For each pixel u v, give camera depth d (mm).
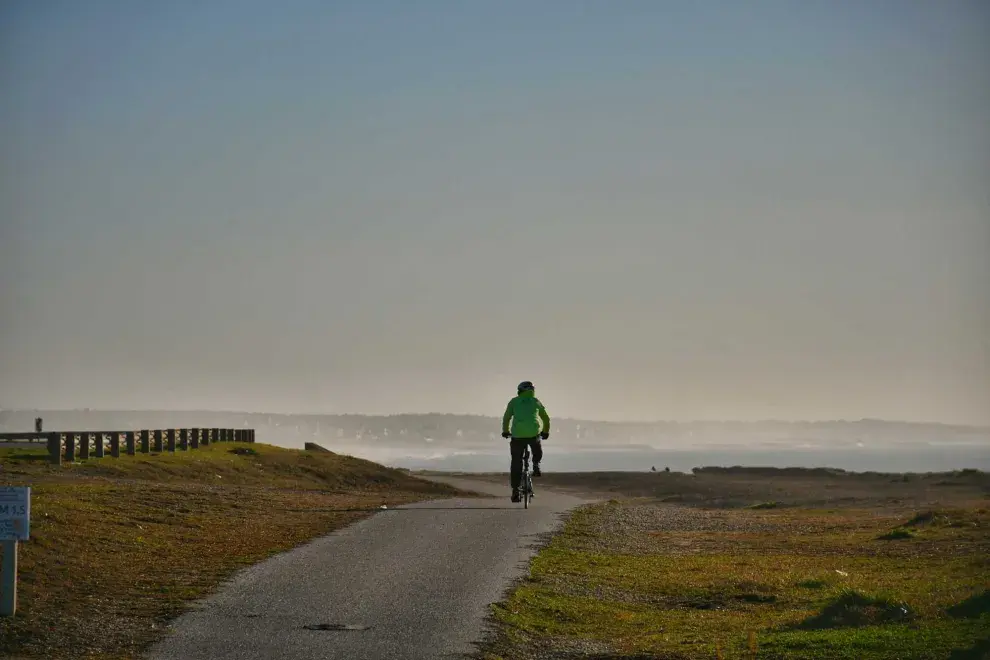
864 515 47844
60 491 36312
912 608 20844
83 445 55906
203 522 33500
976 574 26359
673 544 34969
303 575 24922
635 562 29766
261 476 63469
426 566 26578
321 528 34281
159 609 20922
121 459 57938
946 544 33250
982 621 19141
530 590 23641
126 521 31297
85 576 23500
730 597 24219
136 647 18047
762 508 58438
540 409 36375
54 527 27859
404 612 20875
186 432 70562
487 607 21438
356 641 18438
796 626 20281
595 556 30281
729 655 17812
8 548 19953
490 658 17422
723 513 49812
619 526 39469
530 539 32750
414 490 69438
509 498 57156
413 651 17781
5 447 60562
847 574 27000
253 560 27047
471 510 42344
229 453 71688
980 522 38188
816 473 108188
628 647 18625
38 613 20016
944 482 81500
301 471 68938
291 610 20953
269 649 17859
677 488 84312
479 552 29328
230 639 18562
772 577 26844
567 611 21891
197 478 57188
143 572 24594
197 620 20016
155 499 37781
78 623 19500
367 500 48469
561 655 18000
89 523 29719
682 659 17625
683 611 22734
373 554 28500
